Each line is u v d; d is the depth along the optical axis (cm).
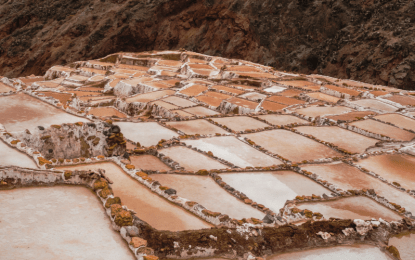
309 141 2130
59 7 10019
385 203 1304
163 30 8756
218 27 8081
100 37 8600
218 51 7919
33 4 10438
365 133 2322
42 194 909
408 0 6019
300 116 2727
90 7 9412
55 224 793
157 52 6469
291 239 948
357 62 5850
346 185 1489
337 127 2455
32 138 1471
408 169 1708
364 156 1822
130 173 1184
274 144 2031
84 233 775
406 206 1334
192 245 838
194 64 5391
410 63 5150
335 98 3503
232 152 1830
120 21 8669
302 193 1390
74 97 2398
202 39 8262
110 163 1257
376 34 5800
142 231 825
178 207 1029
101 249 732
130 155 1659
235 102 3247
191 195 1248
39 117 1677
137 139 1975
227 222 969
